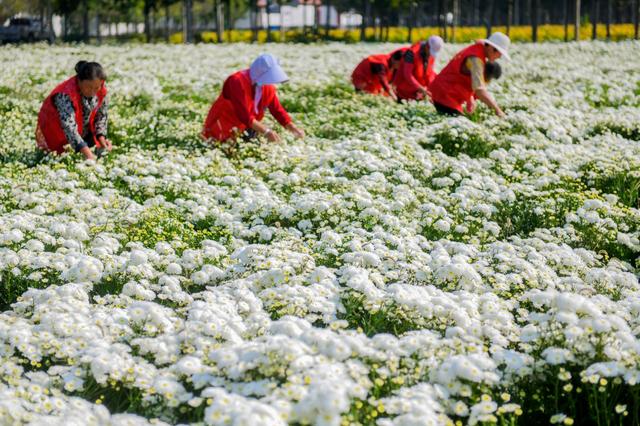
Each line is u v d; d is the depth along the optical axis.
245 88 9.55
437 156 8.70
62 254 5.35
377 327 4.50
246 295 4.54
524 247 5.82
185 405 3.53
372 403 3.35
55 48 35.00
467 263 5.26
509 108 12.48
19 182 7.48
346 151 8.76
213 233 6.48
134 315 4.19
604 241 6.36
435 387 3.48
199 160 8.71
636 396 3.62
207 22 65.81
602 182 7.99
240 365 3.48
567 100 13.35
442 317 4.34
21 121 11.80
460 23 72.31
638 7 42.38
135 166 8.16
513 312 4.98
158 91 15.21
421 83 13.38
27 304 4.57
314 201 6.72
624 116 11.48
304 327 3.96
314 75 18.58
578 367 3.83
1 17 50.25
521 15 74.31
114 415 3.35
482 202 7.16
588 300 4.18
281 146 9.41
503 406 3.43
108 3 53.75
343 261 5.62
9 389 3.54
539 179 7.73
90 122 9.29
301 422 3.04
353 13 68.81
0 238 5.56
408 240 5.87
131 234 6.22
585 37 50.31
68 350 3.89
